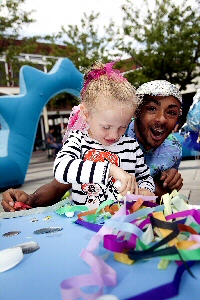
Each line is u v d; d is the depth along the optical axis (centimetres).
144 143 133
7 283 47
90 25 1169
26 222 84
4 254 53
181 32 960
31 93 440
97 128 101
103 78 100
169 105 120
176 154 145
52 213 94
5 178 386
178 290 42
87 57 1122
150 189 118
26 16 926
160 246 50
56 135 1825
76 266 52
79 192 121
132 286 43
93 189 119
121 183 90
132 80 1015
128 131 143
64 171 97
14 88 1417
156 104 120
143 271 48
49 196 132
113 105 94
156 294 41
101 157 117
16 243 66
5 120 407
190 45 964
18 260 54
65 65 507
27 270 52
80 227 75
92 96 98
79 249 60
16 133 411
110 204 82
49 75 473
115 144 120
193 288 42
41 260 55
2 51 991
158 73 992
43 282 47
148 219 59
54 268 52
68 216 87
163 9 991
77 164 96
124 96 95
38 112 443
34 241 66
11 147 399
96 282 44
